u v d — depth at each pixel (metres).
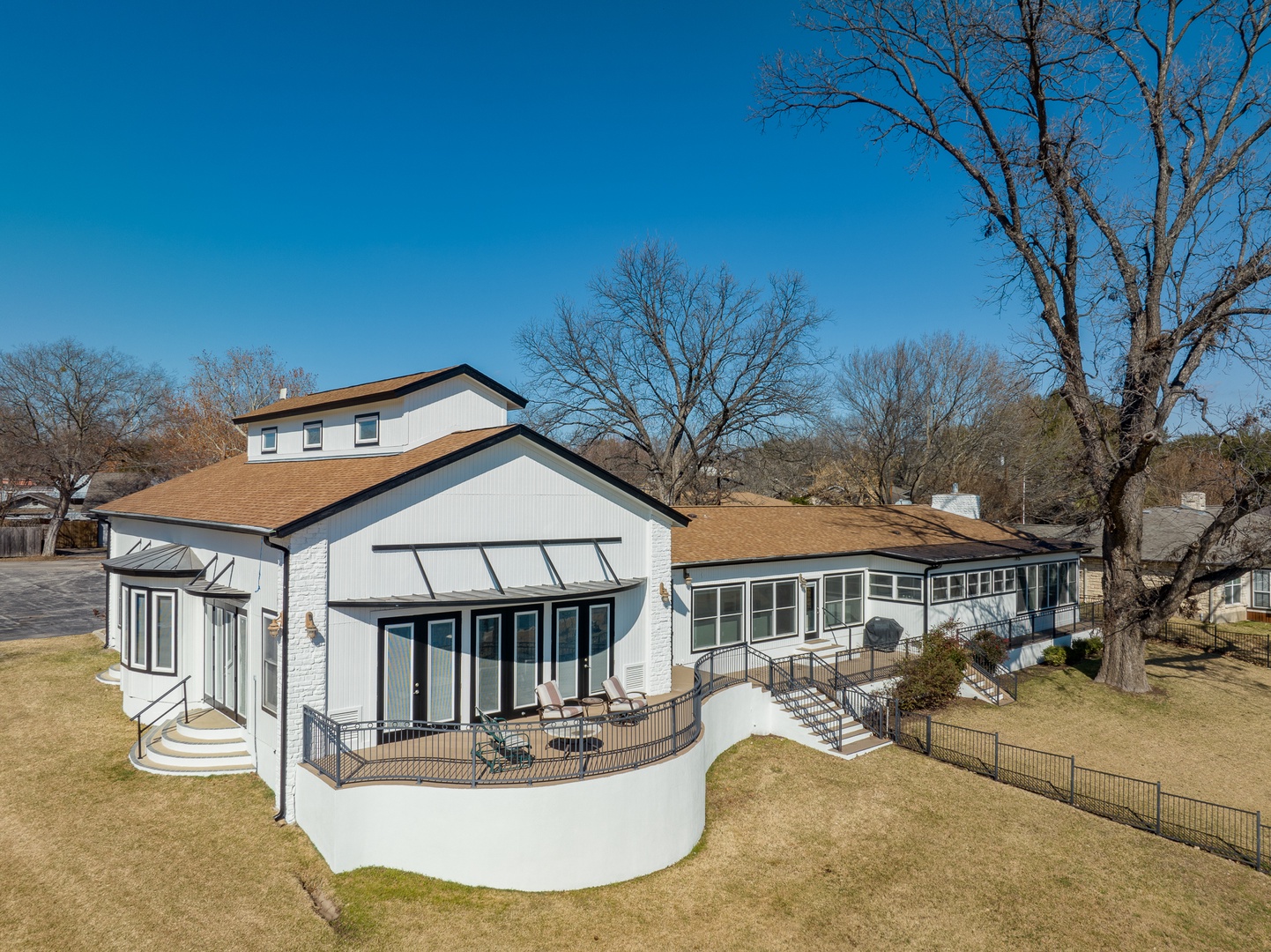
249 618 15.91
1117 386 24.69
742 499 60.25
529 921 11.80
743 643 22.62
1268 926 12.40
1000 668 26.92
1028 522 58.12
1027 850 14.62
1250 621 37.91
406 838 12.76
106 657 25.25
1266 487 22.50
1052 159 23.94
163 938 10.65
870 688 22.33
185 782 15.25
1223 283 22.39
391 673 15.17
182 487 23.98
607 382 50.19
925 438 58.47
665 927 11.93
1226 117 23.08
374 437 19.67
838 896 12.98
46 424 57.66
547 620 17.52
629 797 13.31
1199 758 19.92
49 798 14.51
